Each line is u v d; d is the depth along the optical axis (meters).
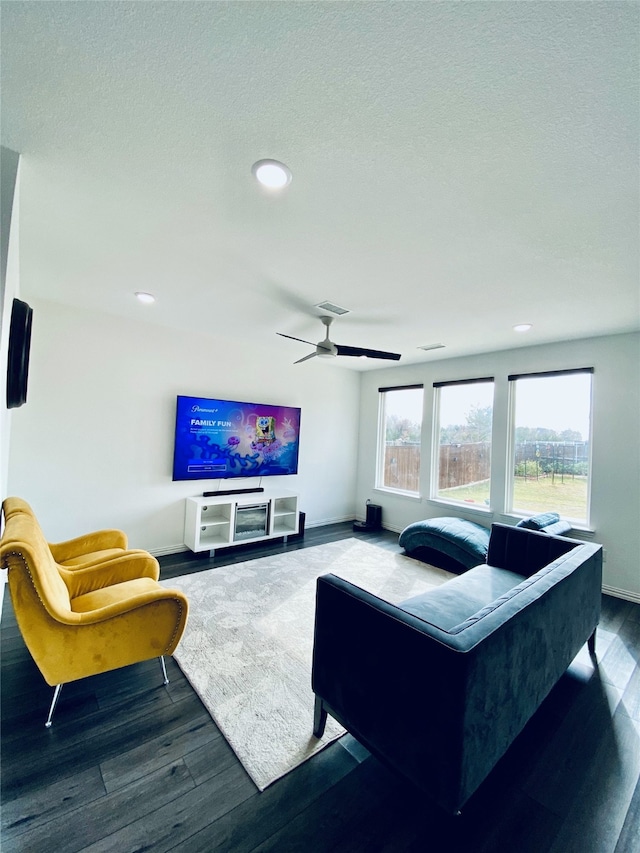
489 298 2.76
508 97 1.12
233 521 4.09
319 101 1.16
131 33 0.98
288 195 1.64
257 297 2.91
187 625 2.57
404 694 1.29
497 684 1.29
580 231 1.85
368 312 3.15
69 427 3.37
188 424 4.02
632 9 0.87
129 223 1.92
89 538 2.78
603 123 1.19
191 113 1.23
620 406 3.49
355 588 1.57
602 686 2.12
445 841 1.27
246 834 1.27
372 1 0.88
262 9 0.91
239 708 1.84
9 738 1.61
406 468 5.43
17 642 2.33
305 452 5.29
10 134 1.33
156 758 1.54
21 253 2.28
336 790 1.44
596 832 1.32
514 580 2.57
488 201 1.64
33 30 0.98
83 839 1.23
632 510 3.39
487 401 4.52
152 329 3.82
